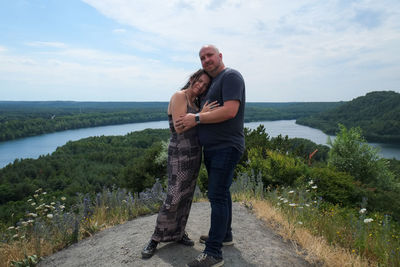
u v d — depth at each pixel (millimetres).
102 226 3711
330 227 3408
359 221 3262
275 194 4746
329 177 7039
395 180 12477
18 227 3502
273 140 8750
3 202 44188
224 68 2383
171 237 2598
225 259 2475
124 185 15188
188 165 2504
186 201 2607
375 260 2711
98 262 2572
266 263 2459
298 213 3812
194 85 2418
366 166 12172
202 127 2346
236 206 4207
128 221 3918
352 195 6801
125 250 2701
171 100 2467
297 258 2604
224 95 2197
